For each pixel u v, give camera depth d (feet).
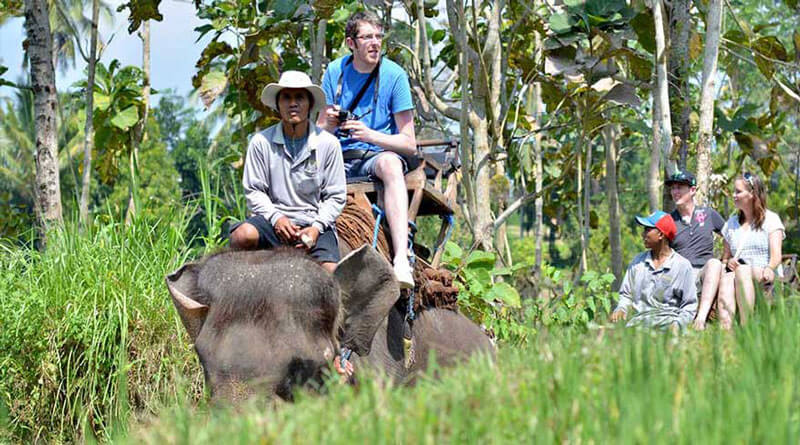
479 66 39.27
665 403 9.65
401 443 9.69
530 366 12.15
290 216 18.24
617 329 13.16
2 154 119.75
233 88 47.39
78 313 27.94
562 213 70.95
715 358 11.80
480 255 31.89
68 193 120.88
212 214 31.73
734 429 9.01
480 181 39.17
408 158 21.42
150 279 29.37
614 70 39.96
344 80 21.67
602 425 9.57
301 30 42.45
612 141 59.72
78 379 27.63
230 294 14.52
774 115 51.37
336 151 18.54
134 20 45.50
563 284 32.76
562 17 38.17
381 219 20.15
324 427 10.40
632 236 110.73
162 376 27.84
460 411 9.99
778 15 86.48
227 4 43.52
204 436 10.55
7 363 27.43
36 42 41.09
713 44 34.91
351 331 15.88
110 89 57.06
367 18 21.27
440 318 20.79
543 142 68.39
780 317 14.26
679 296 28.19
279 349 13.97
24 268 31.24
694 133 57.36
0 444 26.71
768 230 28.50
